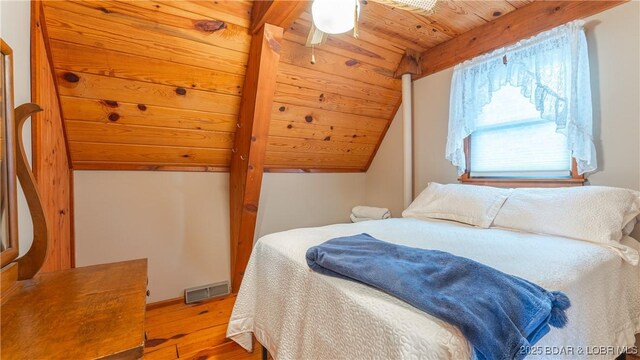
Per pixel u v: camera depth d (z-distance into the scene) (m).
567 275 0.99
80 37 1.46
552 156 1.85
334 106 2.55
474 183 2.25
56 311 0.73
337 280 1.00
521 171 2.01
